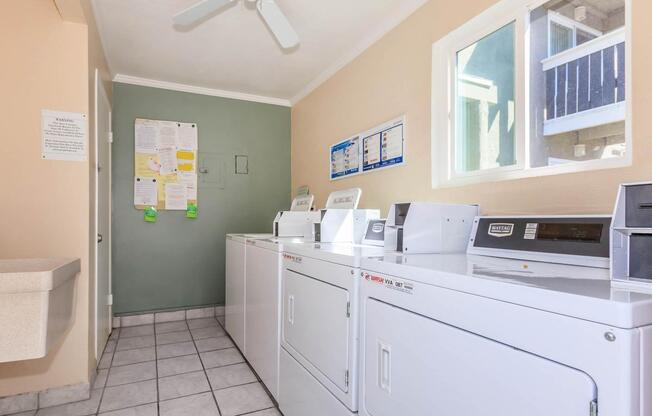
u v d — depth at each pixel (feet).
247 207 13.04
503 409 2.52
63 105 6.77
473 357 2.75
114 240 11.20
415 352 3.34
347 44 9.40
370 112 8.96
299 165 13.07
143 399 6.86
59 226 6.70
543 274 3.05
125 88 11.41
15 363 6.40
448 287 3.01
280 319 6.49
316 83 11.73
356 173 9.48
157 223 11.76
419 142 7.36
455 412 2.89
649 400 1.98
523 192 5.36
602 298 2.05
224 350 9.40
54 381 6.63
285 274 6.35
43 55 6.68
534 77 5.56
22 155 6.53
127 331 10.83
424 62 7.26
